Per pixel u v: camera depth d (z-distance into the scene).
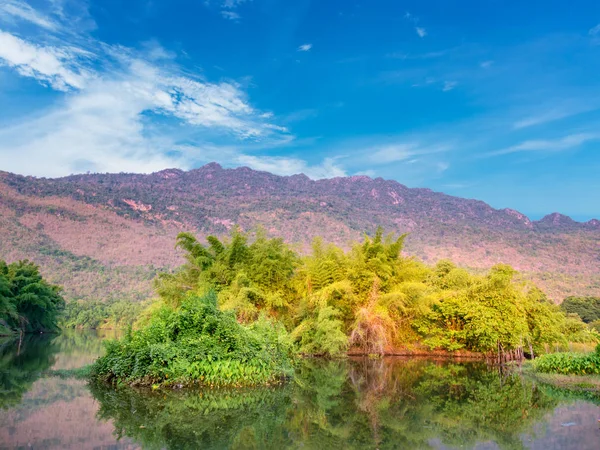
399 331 24.42
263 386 12.35
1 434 7.03
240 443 7.29
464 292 24.86
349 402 10.94
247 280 21.28
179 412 9.13
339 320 22.55
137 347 11.85
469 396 11.95
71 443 6.73
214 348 12.15
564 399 11.59
